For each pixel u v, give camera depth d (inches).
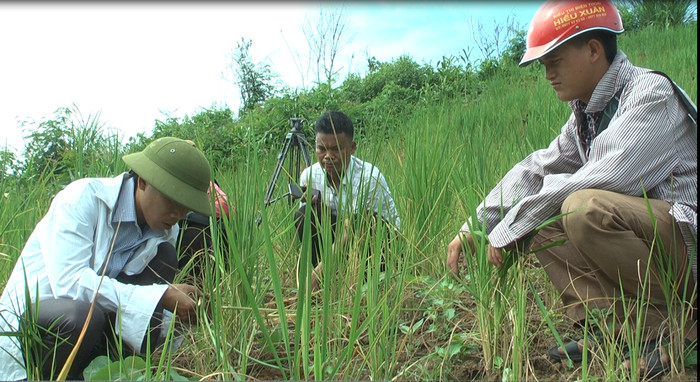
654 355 85.8
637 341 82.3
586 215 84.3
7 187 158.6
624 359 86.2
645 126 84.9
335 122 128.2
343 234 112.6
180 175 94.9
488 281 95.6
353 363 95.3
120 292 92.9
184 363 97.5
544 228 99.7
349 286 107.7
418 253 128.9
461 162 154.4
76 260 93.5
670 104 86.5
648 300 84.1
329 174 131.6
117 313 93.4
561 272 99.2
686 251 85.0
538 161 109.1
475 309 112.4
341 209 112.3
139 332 92.4
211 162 105.3
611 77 91.8
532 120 210.8
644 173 85.5
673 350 85.4
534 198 89.6
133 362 82.7
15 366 90.1
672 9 601.9
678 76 318.0
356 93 484.4
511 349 92.0
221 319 88.9
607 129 88.2
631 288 87.7
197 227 128.2
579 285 96.4
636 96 87.4
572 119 103.7
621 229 84.0
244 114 429.4
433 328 101.1
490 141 184.7
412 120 267.9
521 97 321.1
